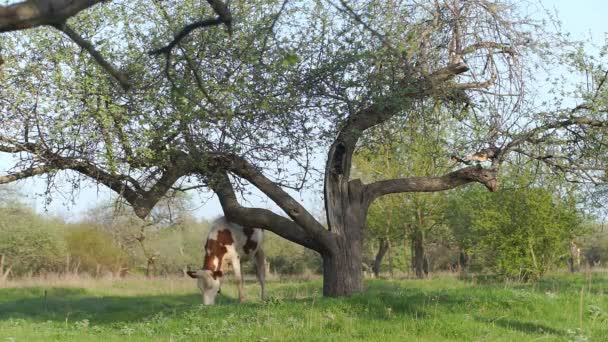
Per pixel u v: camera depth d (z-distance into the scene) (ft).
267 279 125.29
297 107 48.62
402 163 66.03
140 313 56.18
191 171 51.21
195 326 42.47
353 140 53.06
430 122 52.03
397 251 161.38
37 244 148.05
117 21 46.98
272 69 46.11
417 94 50.44
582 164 54.39
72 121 45.75
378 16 48.14
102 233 160.56
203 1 48.21
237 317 43.96
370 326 39.78
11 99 46.26
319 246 54.08
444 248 159.12
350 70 48.67
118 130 46.60
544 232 83.92
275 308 45.11
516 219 84.94
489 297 45.39
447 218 116.16
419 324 39.63
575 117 52.21
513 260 84.89
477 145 53.47
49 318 60.18
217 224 62.85
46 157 47.80
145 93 46.70
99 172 48.98
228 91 45.32
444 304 44.29
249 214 54.54
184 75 46.34
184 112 44.80
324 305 45.06
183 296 79.97
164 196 52.24
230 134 47.96
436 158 55.52
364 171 110.83
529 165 57.36
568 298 46.06
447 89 50.29
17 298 81.05
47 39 46.14
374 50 47.34
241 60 47.42
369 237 126.82
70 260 155.22
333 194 54.49
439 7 51.19
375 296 45.98
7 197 145.89
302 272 172.96
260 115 47.73
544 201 82.74
